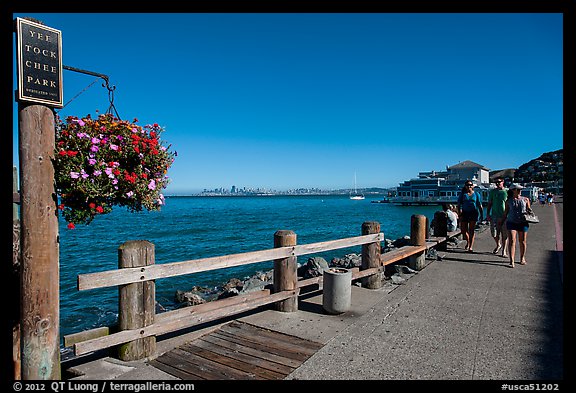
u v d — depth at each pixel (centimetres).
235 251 2358
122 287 404
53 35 325
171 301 1173
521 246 902
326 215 6838
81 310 1080
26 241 322
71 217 347
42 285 329
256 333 496
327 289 570
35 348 328
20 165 320
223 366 404
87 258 2086
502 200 1025
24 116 317
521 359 414
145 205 386
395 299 641
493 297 648
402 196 11719
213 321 540
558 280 755
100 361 411
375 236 708
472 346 450
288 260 575
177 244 2694
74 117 348
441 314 564
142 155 368
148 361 414
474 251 1097
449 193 10781
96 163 344
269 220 5375
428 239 1036
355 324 526
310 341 469
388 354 430
